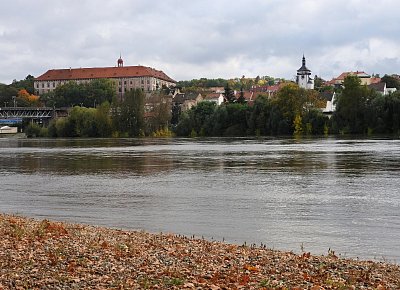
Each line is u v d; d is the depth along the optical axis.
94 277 14.74
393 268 16.98
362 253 20.16
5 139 185.12
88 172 57.38
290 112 161.88
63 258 16.91
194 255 18.28
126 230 24.88
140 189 41.94
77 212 31.38
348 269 16.62
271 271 16.03
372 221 26.78
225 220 27.73
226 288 13.95
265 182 44.44
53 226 23.72
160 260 17.17
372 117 144.75
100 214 30.48
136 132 183.62
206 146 107.00
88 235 21.95
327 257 18.73
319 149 85.19
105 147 111.62
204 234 24.22
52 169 61.91
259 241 22.56
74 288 13.66
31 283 13.99
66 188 43.59
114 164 67.25
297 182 43.81
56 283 14.06
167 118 186.12
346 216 28.30
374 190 38.12
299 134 158.12
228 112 175.62
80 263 16.28
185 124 182.62
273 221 27.19
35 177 53.16
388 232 24.08
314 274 15.82
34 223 25.00
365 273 16.11
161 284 14.16
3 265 15.70
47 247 18.59
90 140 159.38
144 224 27.03
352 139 119.19
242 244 21.91
